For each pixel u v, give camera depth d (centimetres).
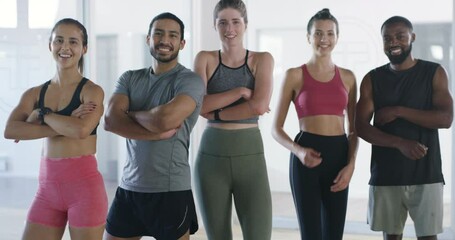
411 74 295
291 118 541
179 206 259
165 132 255
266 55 295
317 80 303
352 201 539
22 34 396
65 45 262
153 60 274
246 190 293
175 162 260
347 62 522
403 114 287
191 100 257
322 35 300
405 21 293
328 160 297
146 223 263
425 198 292
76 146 260
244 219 296
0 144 397
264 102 286
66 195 259
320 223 297
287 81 309
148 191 258
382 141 289
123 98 270
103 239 283
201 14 520
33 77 402
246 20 297
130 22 649
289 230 520
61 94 266
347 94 308
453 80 476
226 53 296
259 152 295
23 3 396
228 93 286
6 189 405
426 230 293
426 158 293
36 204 263
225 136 291
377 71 304
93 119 257
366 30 516
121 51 666
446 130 509
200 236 496
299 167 298
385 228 299
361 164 533
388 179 295
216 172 292
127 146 270
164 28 264
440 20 519
